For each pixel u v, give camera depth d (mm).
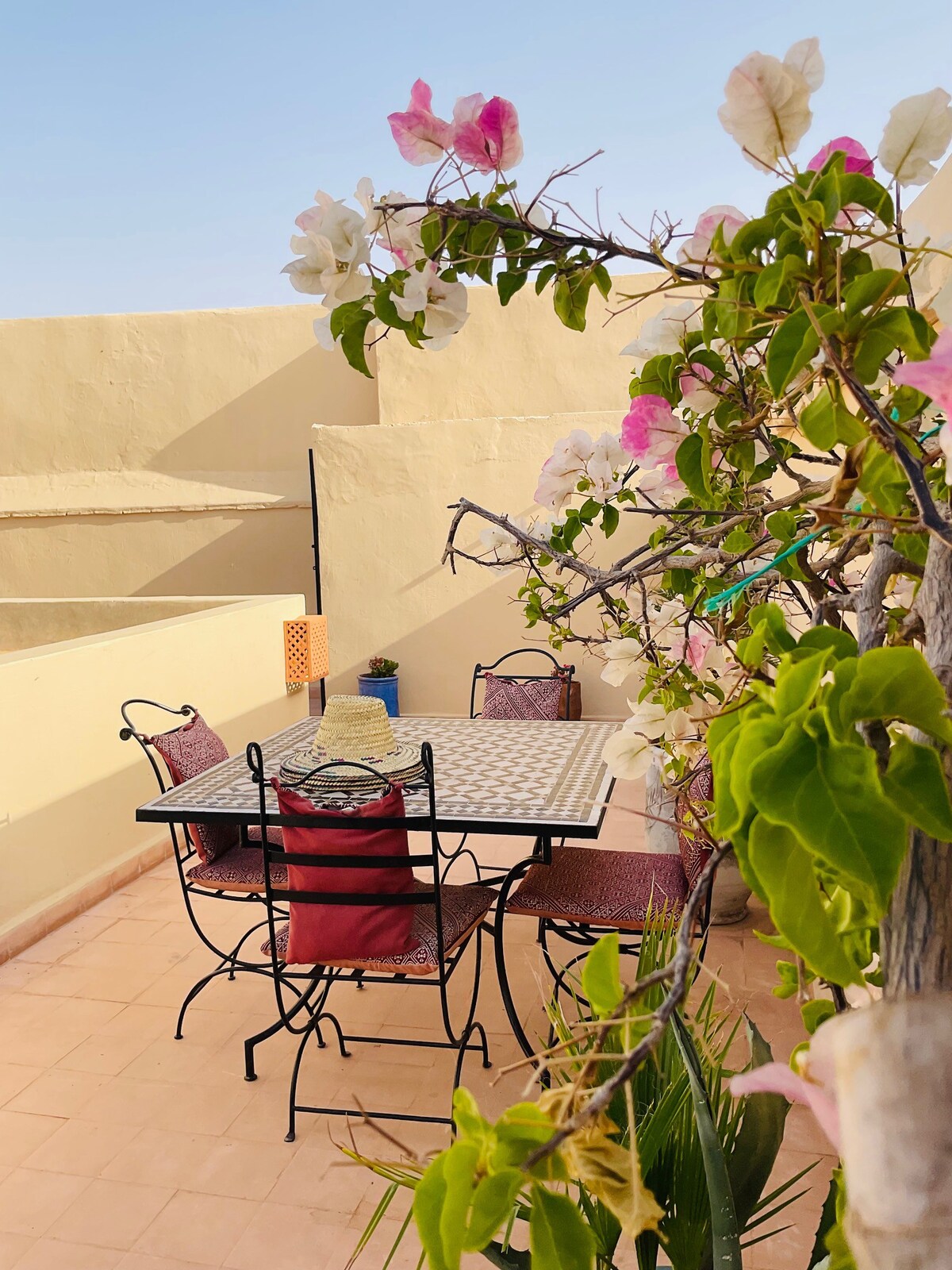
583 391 8672
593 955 518
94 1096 2750
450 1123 2576
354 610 7930
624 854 3197
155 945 3758
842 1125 375
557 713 4559
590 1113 348
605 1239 980
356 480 7875
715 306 680
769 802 360
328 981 2688
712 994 1104
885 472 495
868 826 350
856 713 381
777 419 929
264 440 10328
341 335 714
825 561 810
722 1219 782
